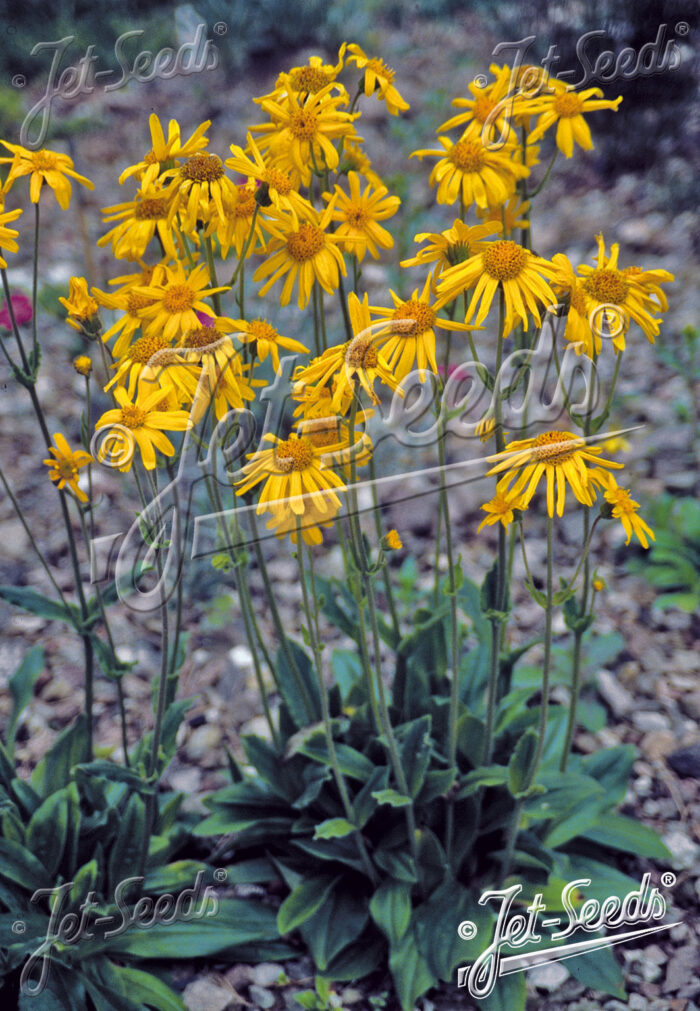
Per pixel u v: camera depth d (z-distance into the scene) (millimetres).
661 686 2896
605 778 2424
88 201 5434
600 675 2932
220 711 2873
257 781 2354
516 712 2379
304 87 1669
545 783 2229
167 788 2607
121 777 1945
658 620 3164
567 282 1482
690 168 5160
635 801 2535
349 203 1711
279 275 1646
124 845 2109
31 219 5359
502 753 2293
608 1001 2051
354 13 6785
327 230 1773
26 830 2135
